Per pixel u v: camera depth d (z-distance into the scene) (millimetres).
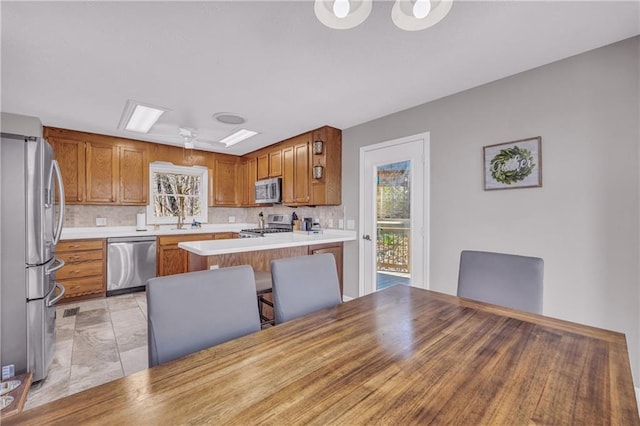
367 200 3340
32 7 1477
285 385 761
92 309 3248
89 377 1943
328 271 1670
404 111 2959
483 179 2387
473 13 1528
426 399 705
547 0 1437
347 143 3566
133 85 2387
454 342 1010
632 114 1758
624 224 1781
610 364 863
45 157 1909
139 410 658
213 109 2934
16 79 2266
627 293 1771
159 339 1033
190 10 1513
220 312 1196
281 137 4020
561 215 2008
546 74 2072
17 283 1768
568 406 680
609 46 1831
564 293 1993
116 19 1579
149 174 4277
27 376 1729
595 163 1879
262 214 4980
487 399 705
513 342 1009
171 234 4219
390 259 3096
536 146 2107
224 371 827
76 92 2512
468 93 2482
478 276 1681
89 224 3988
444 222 2635
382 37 1744
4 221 1733
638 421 632
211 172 4895
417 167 2846
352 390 740
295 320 1214
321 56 1960
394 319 1225
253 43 1807
